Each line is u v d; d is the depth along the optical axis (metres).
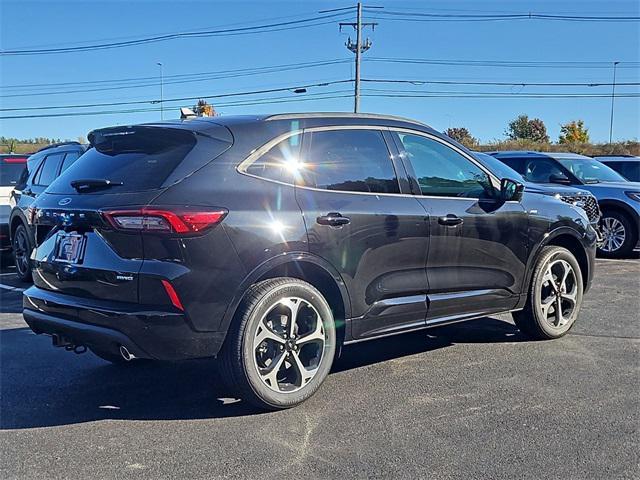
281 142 4.39
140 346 3.87
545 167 12.20
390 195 4.80
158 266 3.81
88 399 4.61
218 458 3.64
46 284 4.43
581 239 6.20
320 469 3.49
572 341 5.98
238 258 3.97
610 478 3.38
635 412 4.26
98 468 3.53
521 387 4.75
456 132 55.84
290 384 4.34
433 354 5.62
